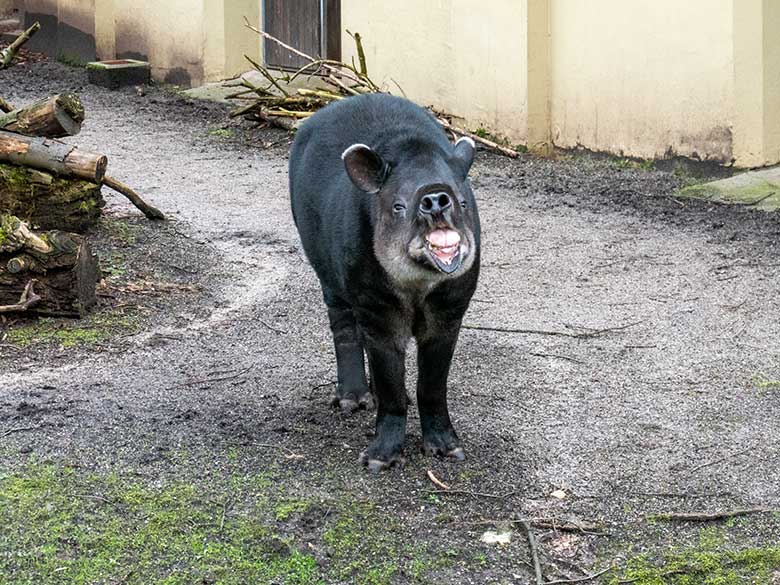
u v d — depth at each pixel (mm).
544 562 4531
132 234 8594
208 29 14664
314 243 5523
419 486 5047
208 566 4469
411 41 12781
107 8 15836
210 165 11336
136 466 5148
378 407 5227
